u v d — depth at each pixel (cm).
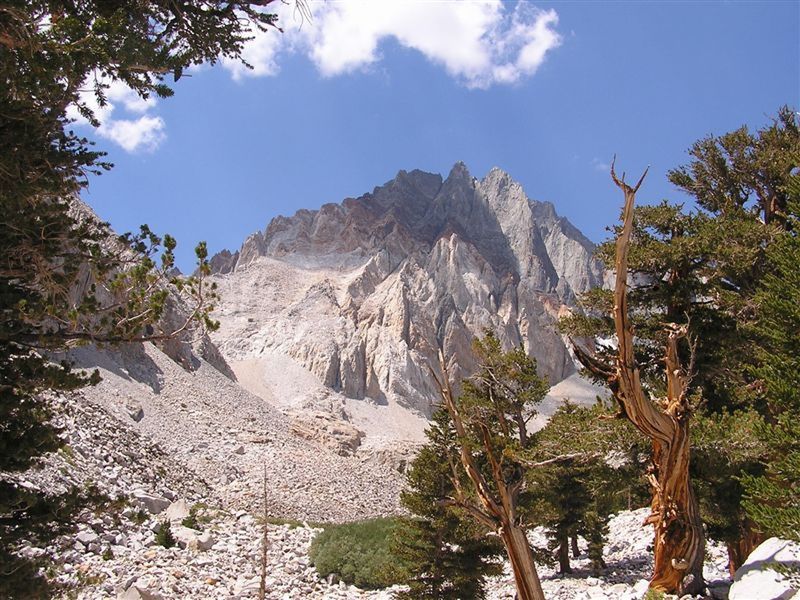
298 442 9619
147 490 4012
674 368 1527
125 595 2198
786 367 1335
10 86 1035
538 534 3834
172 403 8844
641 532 3566
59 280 1189
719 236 1947
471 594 2423
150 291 1217
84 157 1182
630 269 2034
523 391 2009
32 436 1245
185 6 1225
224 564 2902
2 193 1071
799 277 1374
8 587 1202
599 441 1706
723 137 2302
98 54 1038
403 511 7175
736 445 1576
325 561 3034
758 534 1898
